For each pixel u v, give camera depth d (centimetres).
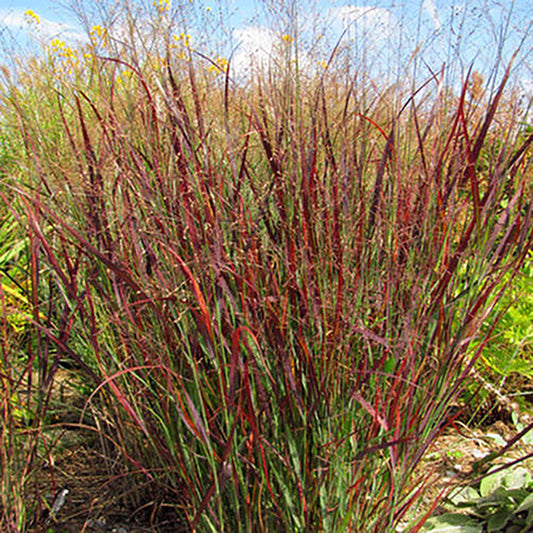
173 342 163
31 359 171
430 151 172
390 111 177
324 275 146
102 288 185
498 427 259
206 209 150
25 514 179
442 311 160
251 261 148
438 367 161
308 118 162
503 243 166
